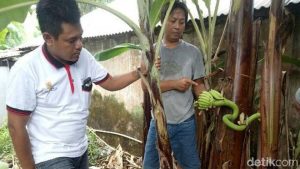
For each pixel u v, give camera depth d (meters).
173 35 2.48
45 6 1.61
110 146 5.25
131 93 4.93
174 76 2.53
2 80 8.16
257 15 2.90
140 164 4.43
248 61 1.88
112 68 5.18
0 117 8.05
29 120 1.80
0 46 8.77
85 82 1.88
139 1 1.90
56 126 1.78
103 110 5.57
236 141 1.92
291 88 2.83
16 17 1.99
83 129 1.91
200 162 2.58
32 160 1.76
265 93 1.87
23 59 1.73
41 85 1.71
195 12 3.49
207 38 2.70
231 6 1.90
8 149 5.46
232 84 1.90
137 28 1.94
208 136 2.38
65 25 1.60
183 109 2.53
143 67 2.04
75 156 1.87
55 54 1.72
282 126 2.15
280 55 1.86
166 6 2.41
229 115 1.89
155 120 1.98
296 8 2.67
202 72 2.56
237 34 1.87
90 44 5.57
